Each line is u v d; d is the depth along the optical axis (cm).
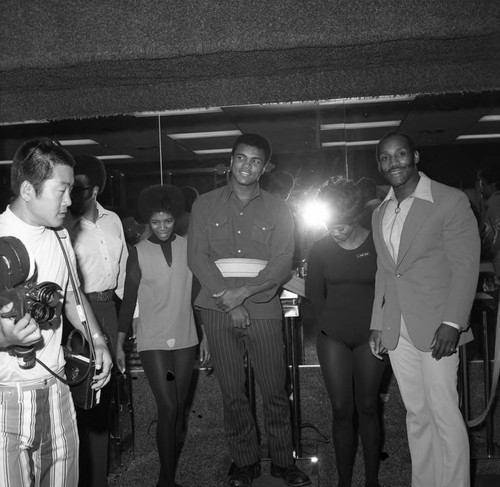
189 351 295
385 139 253
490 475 300
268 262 279
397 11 186
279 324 283
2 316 168
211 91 241
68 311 209
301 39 188
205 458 333
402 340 253
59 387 191
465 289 237
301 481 290
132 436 345
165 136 368
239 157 276
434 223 243
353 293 271
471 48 206
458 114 344
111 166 370
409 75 233
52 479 193
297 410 328
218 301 274
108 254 293
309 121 356
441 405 241
